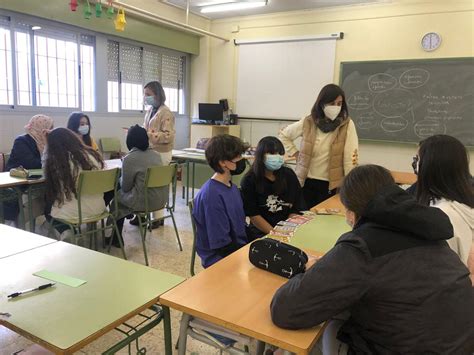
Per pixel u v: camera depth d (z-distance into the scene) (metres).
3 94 4.41
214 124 6.65
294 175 2.34
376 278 0.97
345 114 2.69
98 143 5.60
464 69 4.93
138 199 3.14
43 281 1.32
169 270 3.01
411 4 5.17
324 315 1.00
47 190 2.79
